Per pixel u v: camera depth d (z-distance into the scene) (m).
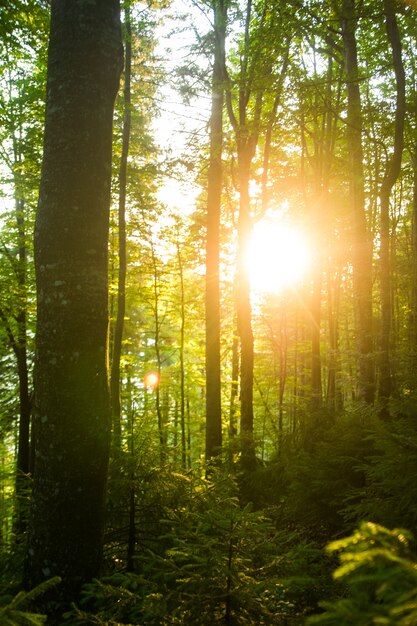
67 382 3.76
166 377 20.92
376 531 1.60
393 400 5.69
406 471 3.78
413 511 3.47
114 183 14.01
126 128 12.27
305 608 3.16
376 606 1.34
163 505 4.30
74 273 3.79
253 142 12.52
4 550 4.59
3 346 14.41
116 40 4.02
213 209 12.49
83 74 3.83
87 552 3.75
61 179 3.81
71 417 3.75
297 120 11.73
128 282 18.97
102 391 3.92
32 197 13.09
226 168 14.12
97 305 3.88
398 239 20.34
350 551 1.62
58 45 3.88
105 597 3.14
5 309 13.15
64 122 3.82
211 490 4.53
